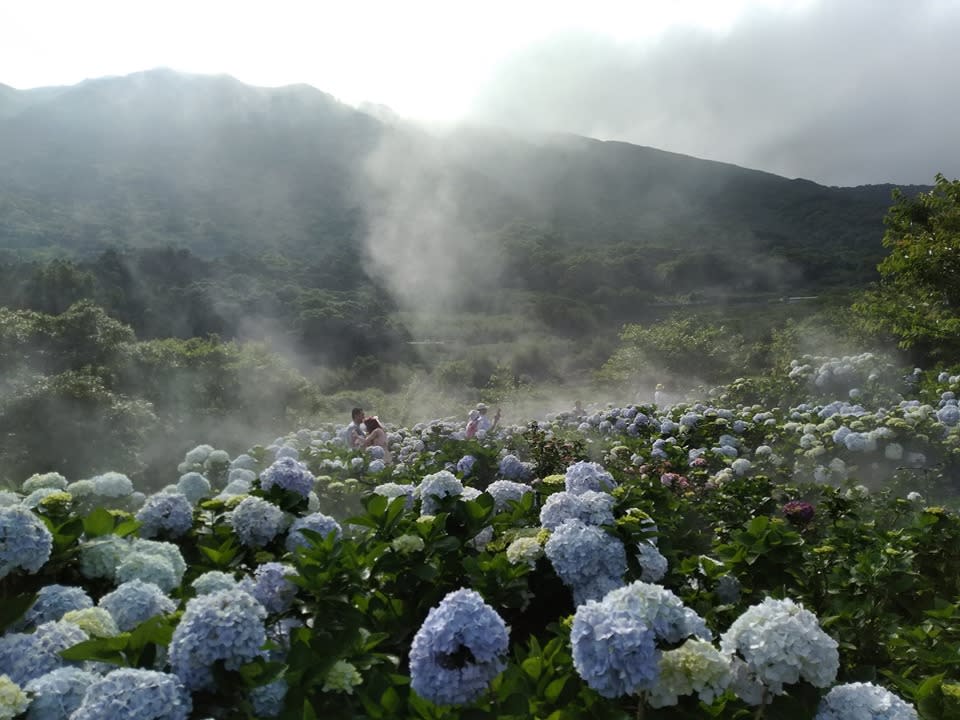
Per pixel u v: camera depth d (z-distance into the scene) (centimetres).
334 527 361
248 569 359
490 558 327
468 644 221
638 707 226
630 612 213
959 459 716
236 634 224
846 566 367
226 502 399
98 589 327
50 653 240
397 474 675
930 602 365
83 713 201
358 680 228
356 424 1061
